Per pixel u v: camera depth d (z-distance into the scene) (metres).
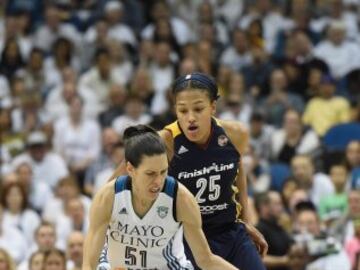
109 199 11.20
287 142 25.64
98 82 28.77
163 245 11.39
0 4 33.03
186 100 12.01
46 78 29.34
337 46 30.31
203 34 30.75
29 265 18.80
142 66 29.48
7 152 26.11
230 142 12.41
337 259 19.72
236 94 27.67
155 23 31.72
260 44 30.42
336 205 22.77
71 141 26.69
